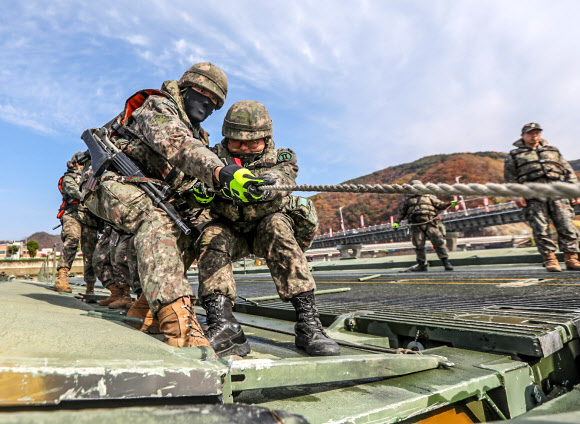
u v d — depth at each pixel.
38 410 0.89
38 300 2.80
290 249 2.29
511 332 2.14
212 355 1.44
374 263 10.23
